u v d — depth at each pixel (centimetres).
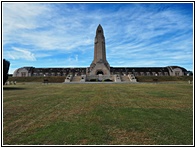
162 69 8225
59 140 479
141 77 5681
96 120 665
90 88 2333
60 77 5747
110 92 1747
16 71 8044
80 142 465
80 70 8038
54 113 792
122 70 8056
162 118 692
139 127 580
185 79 5697
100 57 6338
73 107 930
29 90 2088
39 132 541
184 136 504
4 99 1260
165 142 464
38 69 8275
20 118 709
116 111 823
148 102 1090
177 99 1224
